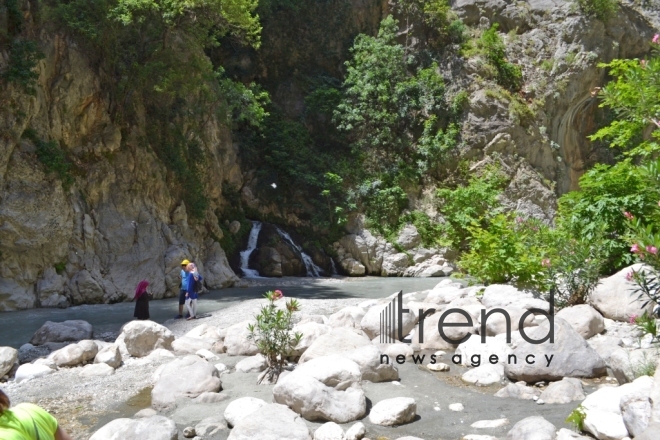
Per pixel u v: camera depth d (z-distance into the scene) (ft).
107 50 71.46
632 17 128.67
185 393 22.27
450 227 99.45
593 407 17.30
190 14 72.02
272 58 117.29
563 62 119.85
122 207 69.41
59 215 62.13
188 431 18.72
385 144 111.24
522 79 119.85
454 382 23.61
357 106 113.29
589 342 25.98
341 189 104.47
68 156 67.15
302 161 106.52
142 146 74.02
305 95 117.60
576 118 128.88
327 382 20.44
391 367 23.73
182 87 76.18
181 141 83.30
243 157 105.40
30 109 62.39
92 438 18.24
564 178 120.26
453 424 18.97
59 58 67.56
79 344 29.55
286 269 95.25
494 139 110.93
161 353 29.78
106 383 25.50
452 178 110.63
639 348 22.57
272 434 16.98
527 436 16.31
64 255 62.80
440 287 43.57
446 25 121.70
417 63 120.26
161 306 56.49
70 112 67.77
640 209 34.40
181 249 70.90
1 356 27.73
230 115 90.89
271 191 103.86
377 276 99.66
